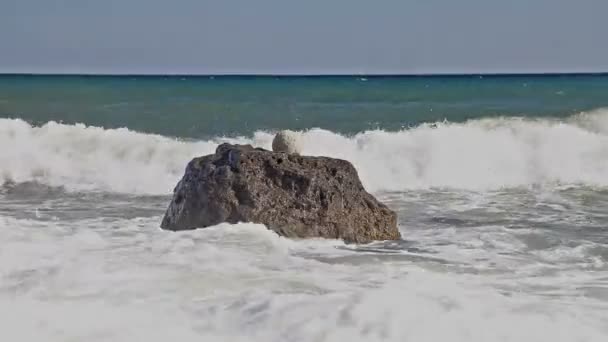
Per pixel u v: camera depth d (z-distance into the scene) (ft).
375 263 26.48
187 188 32.09
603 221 36.70
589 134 57.21
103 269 24.32
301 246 29.12
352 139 57.00
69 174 54.03
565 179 52.19
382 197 46.24
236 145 33.60
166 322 18.95
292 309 19.81
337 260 26.78
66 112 73.92
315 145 56.18
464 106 77.71
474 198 45.50
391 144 55.98
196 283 22.71
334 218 30.48
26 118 70.03
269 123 68.23
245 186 30.78
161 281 22.91
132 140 57.00
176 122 68.74
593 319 19.10
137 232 31.65
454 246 30.14
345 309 19.71
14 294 21.39
